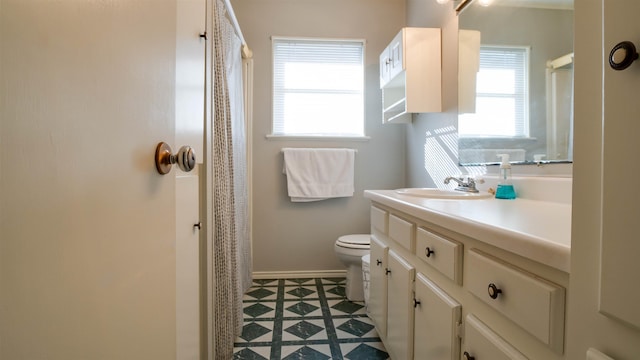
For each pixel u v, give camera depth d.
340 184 2.65
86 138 0.40
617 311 0.37
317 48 2.74
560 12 1.19
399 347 1.26
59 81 0.35
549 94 1.23
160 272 0.61
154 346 0.59
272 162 2.70
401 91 2.45
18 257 0.31
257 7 2.67
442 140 2.04
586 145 0.42
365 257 2.06
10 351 0.30
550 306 0.54
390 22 2.73
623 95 0.36
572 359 0.45
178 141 0.91
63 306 0.36
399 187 2.77
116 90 0.46
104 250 0.44
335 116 2.77
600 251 0.40
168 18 0.64
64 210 0.36
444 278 0.93
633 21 0.35
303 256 2.73
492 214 0.86
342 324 1.91
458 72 1.83
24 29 0.31
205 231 1.28
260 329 1.84
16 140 0.30
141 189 0.54
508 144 1.44
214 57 1.46
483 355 0.72
